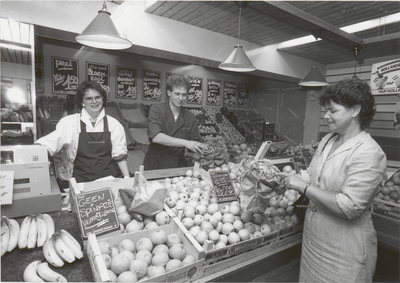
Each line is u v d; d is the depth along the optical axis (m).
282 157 3.24
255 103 8.16
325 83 3.96
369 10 3.66
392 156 5.55
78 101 2.18
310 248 1.50
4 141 2.68
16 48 2.79
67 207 1.68
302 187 1.36
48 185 1.55
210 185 2.12
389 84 5.57
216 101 7.13
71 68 4.84
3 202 1.39
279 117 7.50
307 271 1.52
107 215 1.36
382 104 5.73
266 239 1.57
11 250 1.16
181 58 4.79
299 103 7.00
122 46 2.56
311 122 6.77
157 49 4.15
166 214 1.51
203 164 2.36
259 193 1.40
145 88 5.75
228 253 1.39
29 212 1.49
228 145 4.09
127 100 5.54
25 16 3.04
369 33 4.44
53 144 2.07
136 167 4.06
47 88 4.63
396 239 1.96
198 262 1.26
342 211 1.22
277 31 4.62
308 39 5.09
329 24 3.92
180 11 3.90
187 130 2.91
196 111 6.19
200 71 6.70
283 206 1.90
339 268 1.36
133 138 4.47
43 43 4.53
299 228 1.79
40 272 1.03
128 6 3.80
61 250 1.12
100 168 2.25
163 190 1.50
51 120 4.11
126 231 1.42
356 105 1.26
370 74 6.06
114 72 5.34
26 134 2.81
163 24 4.17
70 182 1.65
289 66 6.05
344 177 1.30
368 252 1.33
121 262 1.13
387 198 2.21
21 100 3.00
